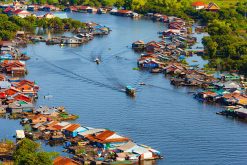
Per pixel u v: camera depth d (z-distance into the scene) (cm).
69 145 18338
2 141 18388
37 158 15775
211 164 17350
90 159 17225
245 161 17638
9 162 16525
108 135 18488
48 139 18912
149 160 17512
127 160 17288
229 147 18688
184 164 17288
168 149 18375
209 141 19138
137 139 19075
